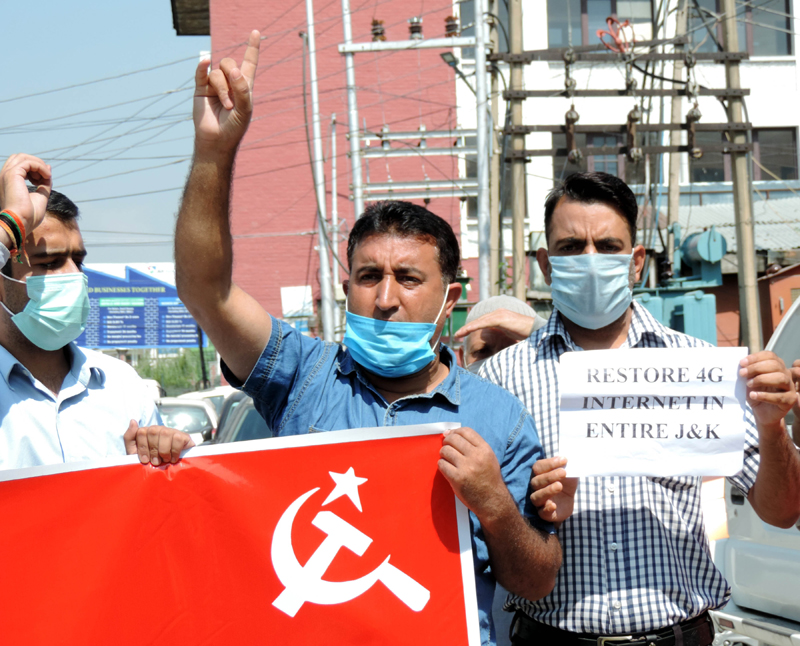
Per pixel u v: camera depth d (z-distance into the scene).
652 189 14.85
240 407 5.64
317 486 2.19
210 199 2.10
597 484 2.55
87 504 2.13
